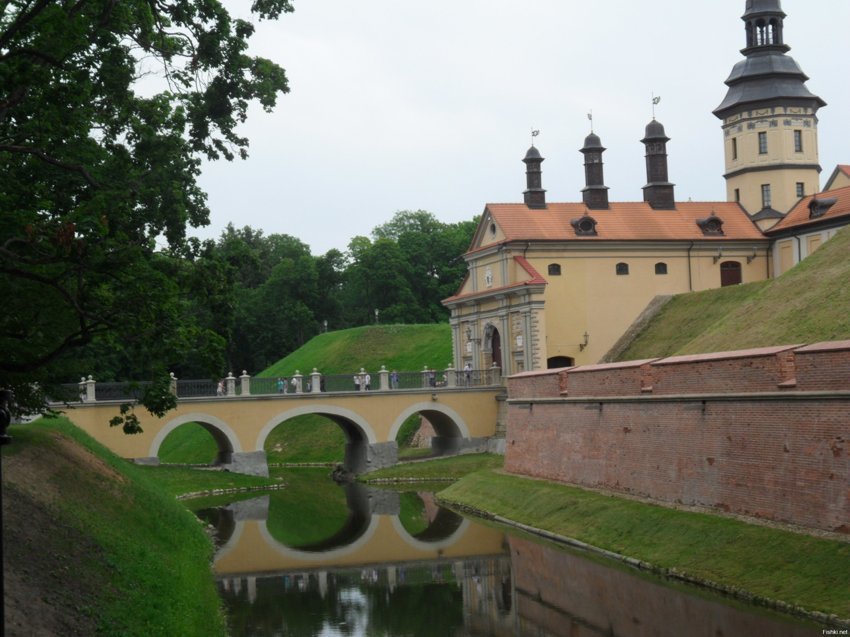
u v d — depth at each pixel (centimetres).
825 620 2633
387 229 15750
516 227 7888
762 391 3497
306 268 13862
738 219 8381
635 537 3869
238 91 2698
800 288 5066
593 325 7812
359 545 4628
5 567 2058
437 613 3241
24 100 2402
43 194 2628
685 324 7038
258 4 2689
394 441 7650
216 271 2745
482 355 8356
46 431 4206
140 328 2517
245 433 7181
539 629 2962
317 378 7456
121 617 2191
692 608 2938
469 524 5062
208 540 4231
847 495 3047
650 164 8388
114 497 3575
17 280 2562
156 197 2636
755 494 3500
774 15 8631
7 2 2323
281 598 3525
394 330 11156
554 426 5362
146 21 2544
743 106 8606
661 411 4184
